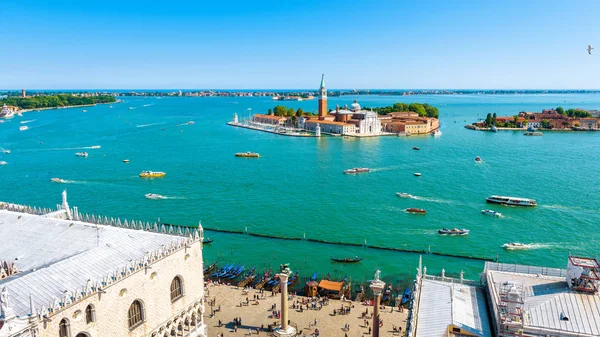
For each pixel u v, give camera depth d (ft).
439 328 189.26
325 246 463.01
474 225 518.37
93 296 192.44
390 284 367.04
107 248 227.40
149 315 225.15
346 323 308.19
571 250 442.50
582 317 174.91
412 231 501.56
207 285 367.86
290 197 643.86
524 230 500.33
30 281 189.67
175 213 572.10
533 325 173.78
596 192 655.35
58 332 177.88
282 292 280.51
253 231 506.48
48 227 250.16
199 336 269.03
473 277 386.32
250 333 294.66
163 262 232.73
